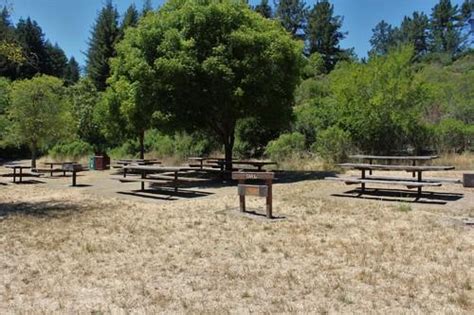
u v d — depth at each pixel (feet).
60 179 59.67
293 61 53.88
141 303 15.71
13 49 51.88
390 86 61.72
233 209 32.60
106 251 22.35
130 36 56.80
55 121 76.13
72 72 200.85
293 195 38.75
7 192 47.47
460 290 16.21
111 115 71.15
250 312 14.73
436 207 32.09
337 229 25.86
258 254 21.29
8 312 15.21
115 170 72.84
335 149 65.21
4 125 81.92
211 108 53.11
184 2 54.75
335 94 71.41
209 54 50.03
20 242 24.63
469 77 88.79
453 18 268.82
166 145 93.09
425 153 62.95
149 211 33.17
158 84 50.26
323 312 14.58
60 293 16.87
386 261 19.75
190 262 20.33
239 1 54.24
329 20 218.18
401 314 14.30
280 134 79.46
